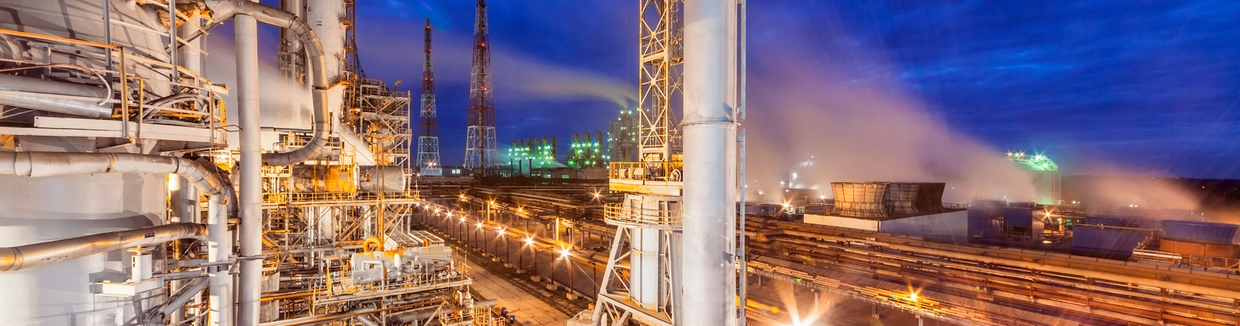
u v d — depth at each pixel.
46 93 7.39
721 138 16.11
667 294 22.91
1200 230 46.91
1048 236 78.31
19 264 7.16
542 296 48.03
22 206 8.15
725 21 16.12
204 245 15.41
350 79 36.72
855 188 62.31
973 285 35.31
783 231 53.22
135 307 9.81
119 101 8.07
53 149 8.48
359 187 30.28
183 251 14.53
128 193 9.62
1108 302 29.59
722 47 16.06
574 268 58.94
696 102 16.31
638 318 22.91
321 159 31.62
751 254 46.88
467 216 78.44
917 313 32.50
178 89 11.12
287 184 29.36
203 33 14.08
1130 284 29.97
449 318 25.73
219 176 12.60
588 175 158.62
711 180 16.17
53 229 8.46
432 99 140.50
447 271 27.30
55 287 8.66
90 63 8.91
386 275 25.17
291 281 29.66
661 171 25.41
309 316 23.12
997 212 78.56
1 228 7.96
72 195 8.70
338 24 33.97
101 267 9.23
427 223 101.44
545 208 77.81
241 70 14.25
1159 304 27.89
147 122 8.89
